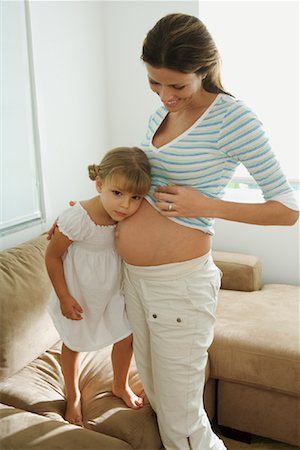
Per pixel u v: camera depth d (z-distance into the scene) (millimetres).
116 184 1334
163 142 1365
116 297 1634
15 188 2230
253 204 1301
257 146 1241
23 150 2252
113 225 1520
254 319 2111
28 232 2352
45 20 2324
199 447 1527
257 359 1883
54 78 2436
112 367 1758
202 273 1418
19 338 1752
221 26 2811
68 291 1562
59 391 1754
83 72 2678
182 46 1136
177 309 1406
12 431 1433
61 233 1483
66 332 1614
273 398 1918
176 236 1369
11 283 1793
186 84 1197
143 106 2873
